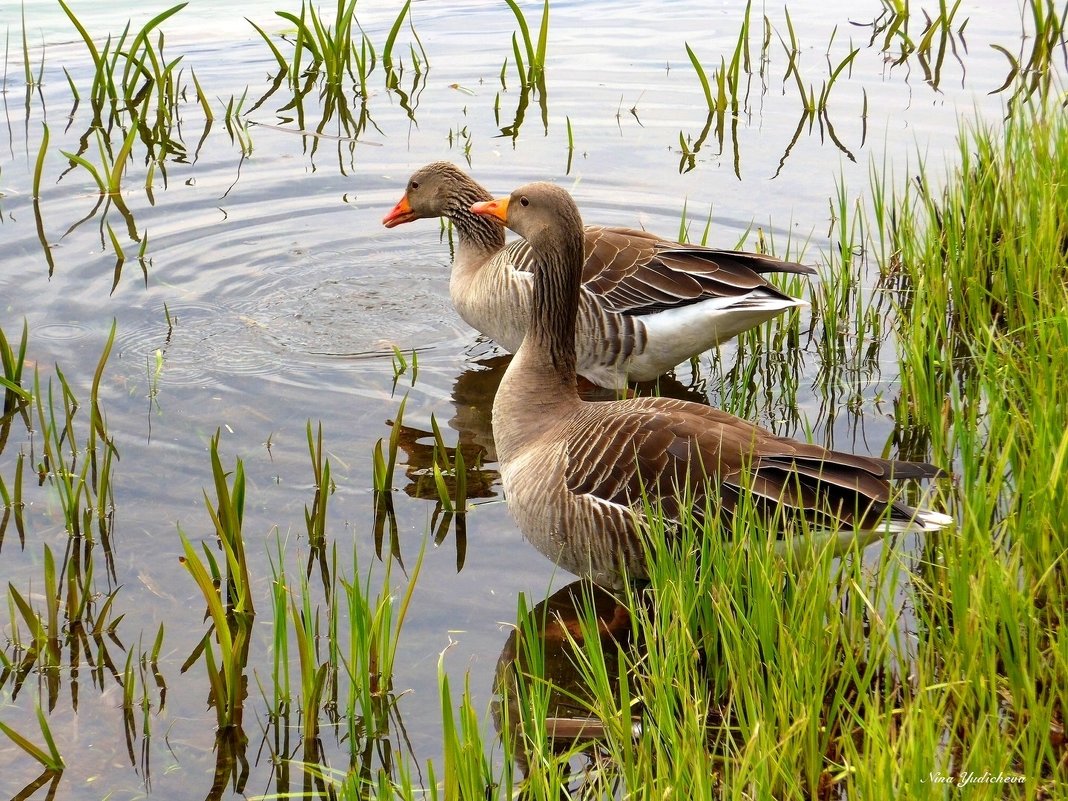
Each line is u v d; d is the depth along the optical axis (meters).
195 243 13.65
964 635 6.52
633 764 6.30
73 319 11.92
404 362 11.17
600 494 7.98
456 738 5.86
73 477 9.53
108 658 7.62
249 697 7.34
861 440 10.07
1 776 6.69
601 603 8.31
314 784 6.68
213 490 9.44
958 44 19.22
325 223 14.34
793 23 20.53
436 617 8.08
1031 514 7.30
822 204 14.16
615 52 19.38
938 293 11.23
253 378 11.14
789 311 12.19
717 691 6.97
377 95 17.84
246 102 17.52
